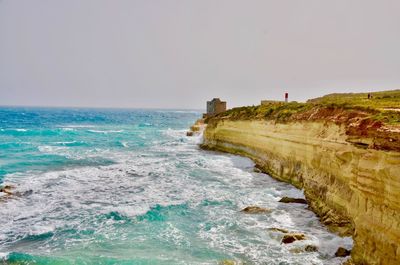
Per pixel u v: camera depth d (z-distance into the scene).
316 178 20.97
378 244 11.38
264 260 14.00
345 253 13.98
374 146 12.27
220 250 14.95
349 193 16.16
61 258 13.86
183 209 20.34
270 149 31.53
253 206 20.25
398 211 10.57
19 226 17.42
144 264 13.53
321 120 21.83
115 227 17.55
